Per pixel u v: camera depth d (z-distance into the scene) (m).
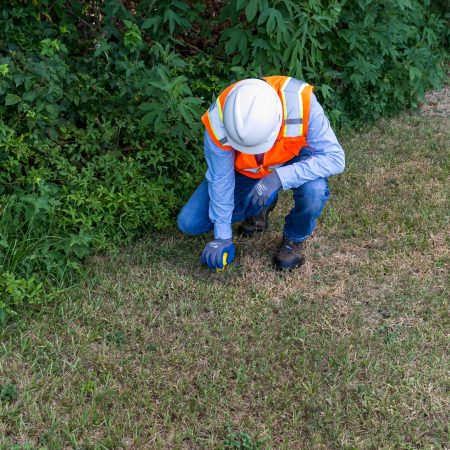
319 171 3.38
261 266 3.91
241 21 4.74
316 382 3.04
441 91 6.75
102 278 3.73
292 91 3.24
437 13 7.04
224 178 3.47
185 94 4.68
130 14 4.38
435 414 2.89
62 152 4.12
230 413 2.91
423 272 3.85
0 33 3.94
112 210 3.96
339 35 5.41
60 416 2.87
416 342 3.29
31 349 3.21
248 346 3.29
